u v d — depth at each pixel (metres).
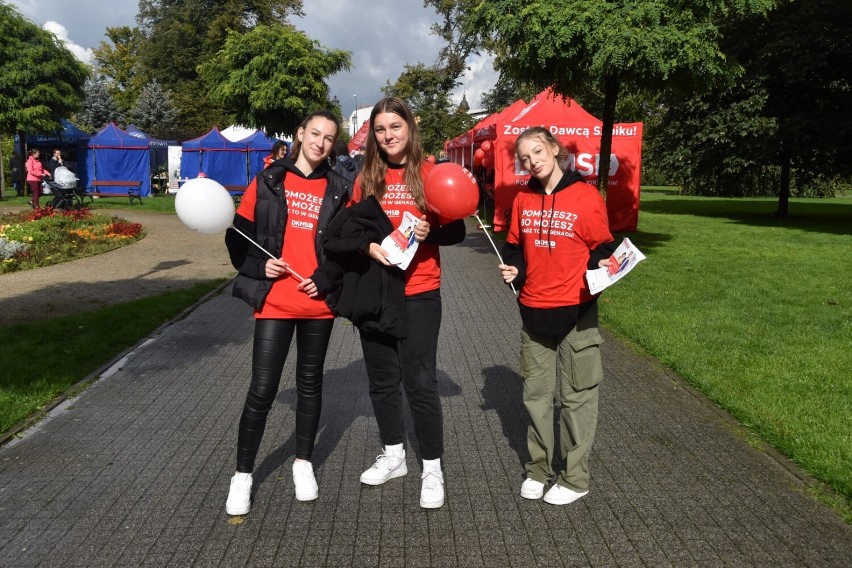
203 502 3.64
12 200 26.14
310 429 3.65
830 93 20.91
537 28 11.12
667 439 4.46
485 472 4.00
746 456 4.18
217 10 53.25
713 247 14.37
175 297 8.85
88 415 4.88
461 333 7.32
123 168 29.19
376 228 3.40
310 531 3.36
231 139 29.66
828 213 24.84
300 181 3.50
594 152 15.37
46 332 6.96
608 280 3.20
